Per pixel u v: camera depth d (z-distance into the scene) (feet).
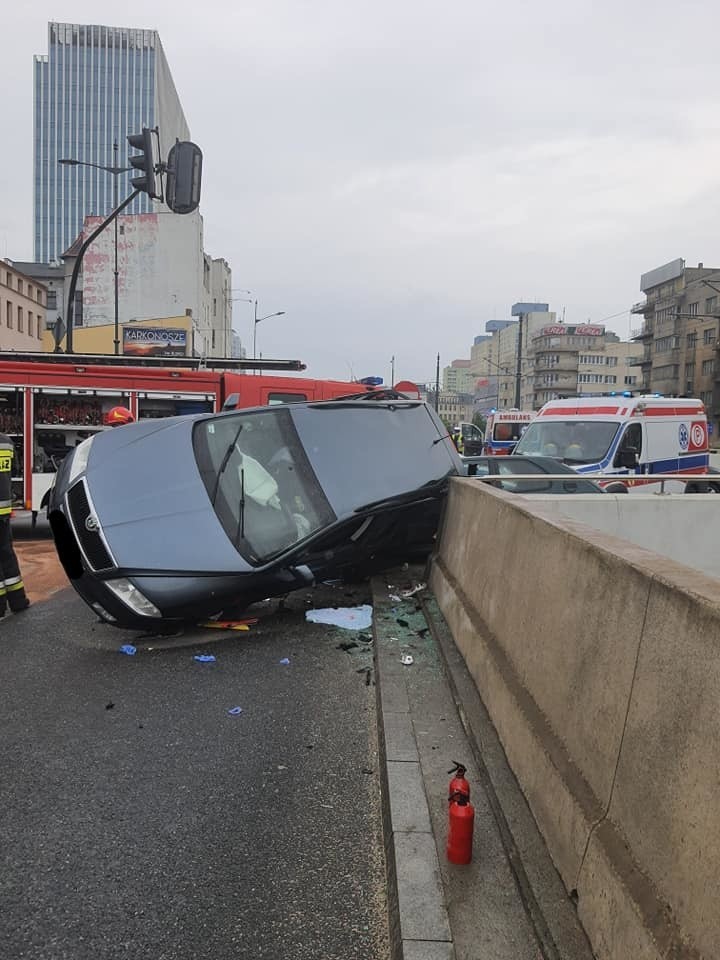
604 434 46.19
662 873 6.43
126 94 414.00
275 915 9.05
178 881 9.72
